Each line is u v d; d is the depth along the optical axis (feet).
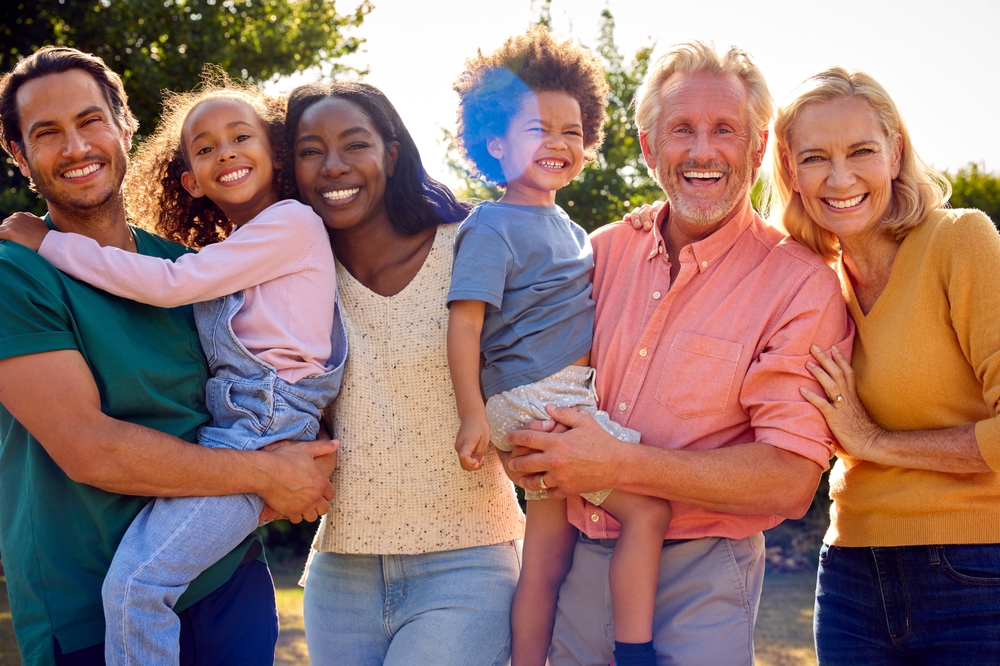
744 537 8.31
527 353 8.45
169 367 7.99
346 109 8.97
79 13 31.71
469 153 9.68
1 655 16.39
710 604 8.18
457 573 8.76
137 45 32.55
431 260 9.18
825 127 7.88
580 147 9.05
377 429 8.87
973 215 7.62
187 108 9.57
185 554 7.53
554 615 8.89
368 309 9.07
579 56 9.26
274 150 9.23
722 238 8.41
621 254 9.07
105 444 7.27
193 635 8.03
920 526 7.79
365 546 8.78
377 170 8.95
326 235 8.89
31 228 7.87
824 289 8.08
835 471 8.71
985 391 7.54
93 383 7.47
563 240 8.97
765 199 9.61
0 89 8.16
